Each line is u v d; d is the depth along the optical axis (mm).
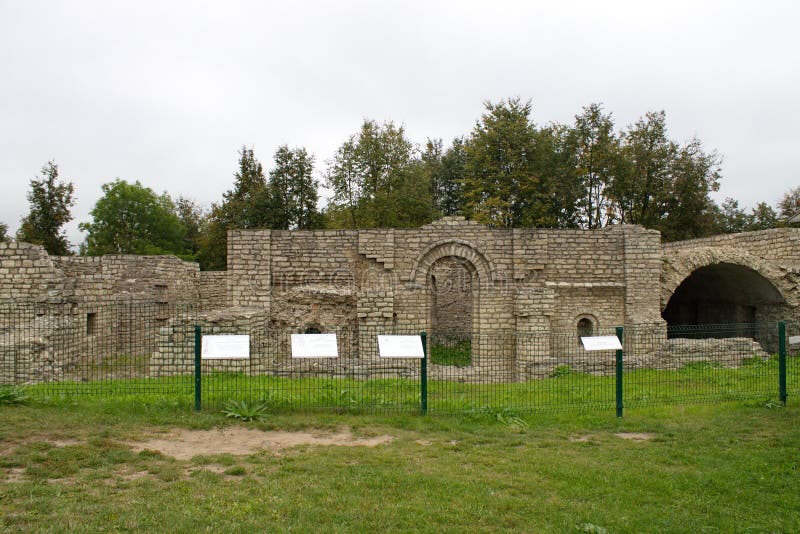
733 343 21359
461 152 62219
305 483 8484
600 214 48469
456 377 19828
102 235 64750
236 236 23922
